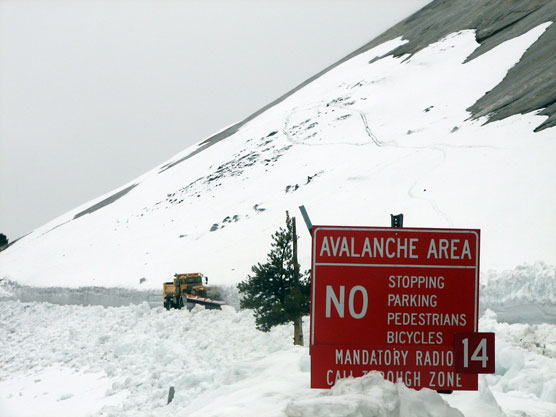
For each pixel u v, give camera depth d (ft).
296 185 207.82
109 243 257.14
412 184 159.12
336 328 26.08
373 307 26.09
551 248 99.66
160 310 143.33
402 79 296.51
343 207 163.84
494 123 175.11
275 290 83.87
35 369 122.42
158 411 54.13
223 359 81.87
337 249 26.18
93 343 130.82
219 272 154.40
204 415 27.09
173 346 92.17
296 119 314.76
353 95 304.91
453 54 291.99
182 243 204.74
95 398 81.61
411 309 26.08
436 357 26.03
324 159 228.02
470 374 25.93
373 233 26.17
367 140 230.89
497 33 280.51
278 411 23.26
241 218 200.64
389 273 26.17
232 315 111.34
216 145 357.82
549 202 117.39
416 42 348.18
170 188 309.22
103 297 193.06
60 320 183.42
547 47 210.38
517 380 40.93
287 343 82.89
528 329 64.85
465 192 136.67
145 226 256.73
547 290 78.43
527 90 183.52
